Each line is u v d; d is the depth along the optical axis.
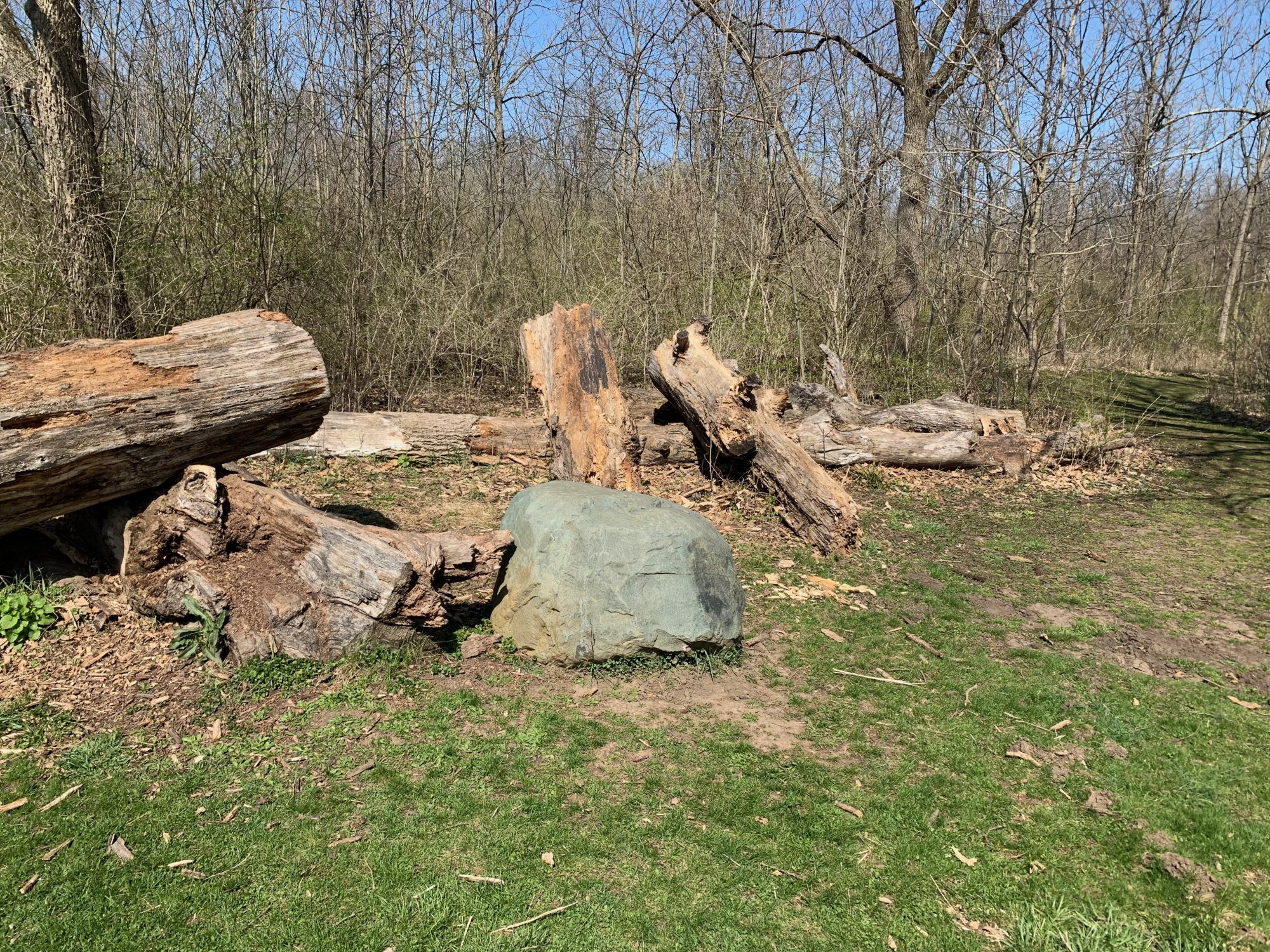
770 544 6.90
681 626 4.54
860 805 3.54
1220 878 3.23
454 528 6.57
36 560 4.65
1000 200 13.26
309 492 7.09
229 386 4.42
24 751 3.38
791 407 9.98
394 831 3.14
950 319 13.39
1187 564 7.04
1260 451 11.75
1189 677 4.97
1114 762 4.00
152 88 8.80
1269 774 3.96
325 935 2.64
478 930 2.71
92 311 7.50
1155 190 17.67
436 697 4.11
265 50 9.60
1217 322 21.95
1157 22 15.69
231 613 4.14
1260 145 20.11
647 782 3.59
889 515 8.00
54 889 2.73
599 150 16.86
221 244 8.68
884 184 13.58
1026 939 2.84
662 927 2.79
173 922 2.65
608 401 7.14
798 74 13.61
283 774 3.42
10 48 7.14
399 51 12.41
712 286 12.51
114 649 4.10
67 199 7.32
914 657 5.05
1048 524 8.10
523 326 7.77
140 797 3.20
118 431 4.10
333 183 12.09
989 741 4.13
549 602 4.48
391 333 10.79
